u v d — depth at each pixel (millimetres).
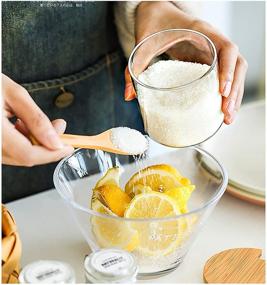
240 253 842
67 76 1118
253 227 916
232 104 835
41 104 1105
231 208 959
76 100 1142
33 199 989
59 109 1128
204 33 939
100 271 664
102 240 785
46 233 904
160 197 797
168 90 766
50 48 1082
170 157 949
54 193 1008
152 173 863
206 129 806
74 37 1100
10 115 786
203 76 765
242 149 1104
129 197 842
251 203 969
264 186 990
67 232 907
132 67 814
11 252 734
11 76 1069
